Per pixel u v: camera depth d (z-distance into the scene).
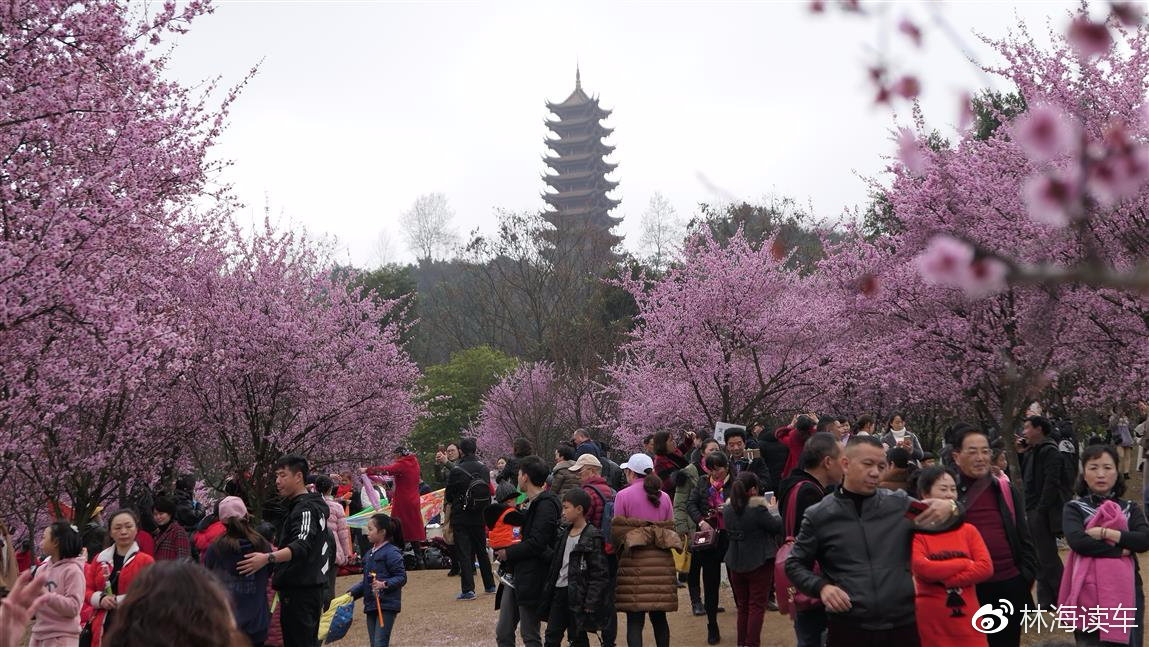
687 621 11.09
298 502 8.06
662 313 23.69
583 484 9.59
